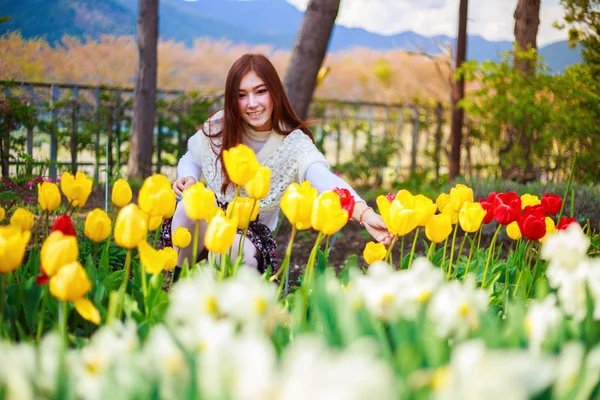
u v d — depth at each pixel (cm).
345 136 1055
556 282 164
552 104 758
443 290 138
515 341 133
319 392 81
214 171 304
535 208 233
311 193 178
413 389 106
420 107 1052
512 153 771
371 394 81
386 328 157
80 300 141
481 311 150
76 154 898
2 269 141
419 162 1062
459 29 841
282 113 297
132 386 106
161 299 185
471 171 927
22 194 387
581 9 765
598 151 730
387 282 142
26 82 903
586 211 530
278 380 93
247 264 275
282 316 155
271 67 287
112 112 928
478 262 285
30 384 107
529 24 786
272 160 289
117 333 141
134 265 226
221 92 994
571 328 151
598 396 125
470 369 94
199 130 316
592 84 755
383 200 186
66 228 172
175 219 286
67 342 156
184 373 109
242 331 143
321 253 251
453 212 229
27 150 863
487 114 789
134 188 834
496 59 777
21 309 192
